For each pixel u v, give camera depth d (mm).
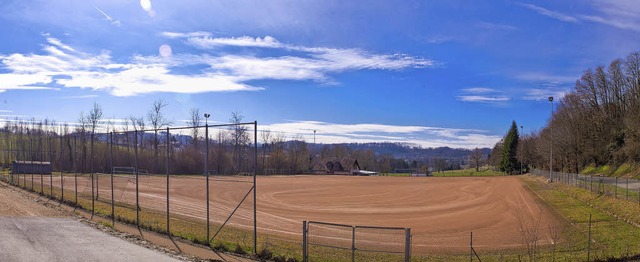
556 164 82688
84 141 42875
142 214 22625
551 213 28781
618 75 70688
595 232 20266
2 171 51688
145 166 41688
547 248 17547
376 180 72500
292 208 32531
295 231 21734
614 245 17391
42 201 25422
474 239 20188
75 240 13844
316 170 110875
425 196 44344
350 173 111062
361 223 25781
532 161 104188
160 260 11969
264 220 25250
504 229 23359
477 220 27172
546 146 79250
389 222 26375
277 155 97750
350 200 39781
